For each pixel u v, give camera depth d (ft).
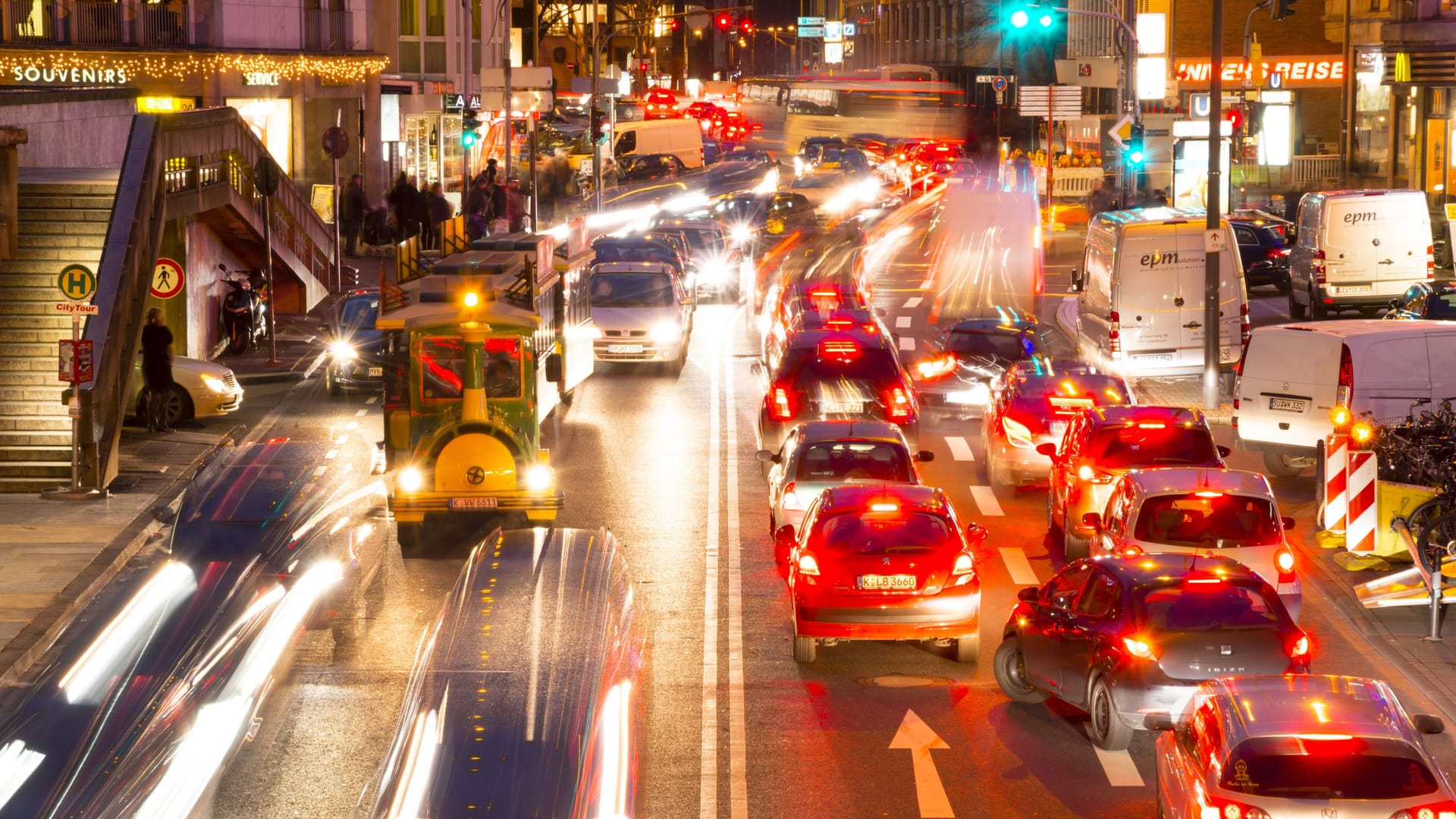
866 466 85.51
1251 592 58.03
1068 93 273.75
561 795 41.86
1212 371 129.18
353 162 242.58
